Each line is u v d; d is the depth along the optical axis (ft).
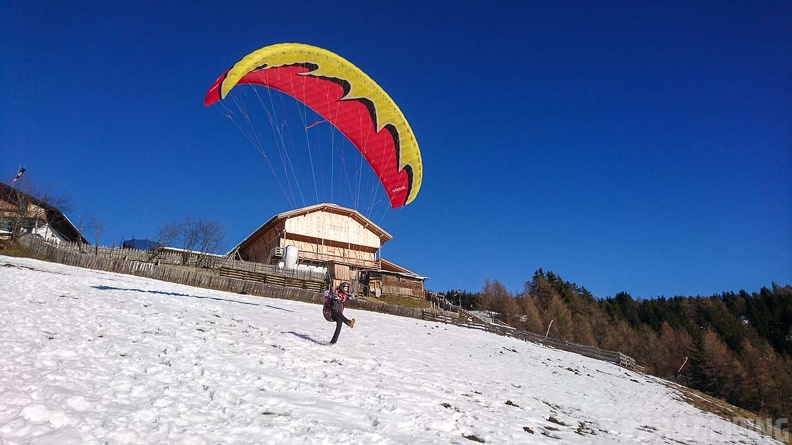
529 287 350.23
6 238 102.58
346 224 160.35
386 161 65.82
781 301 315.58
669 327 287.28
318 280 137.39
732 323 303.89
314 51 54.24
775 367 217.36
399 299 153.28
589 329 264.93
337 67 56.80
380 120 61.77
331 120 63.82
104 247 118.21
